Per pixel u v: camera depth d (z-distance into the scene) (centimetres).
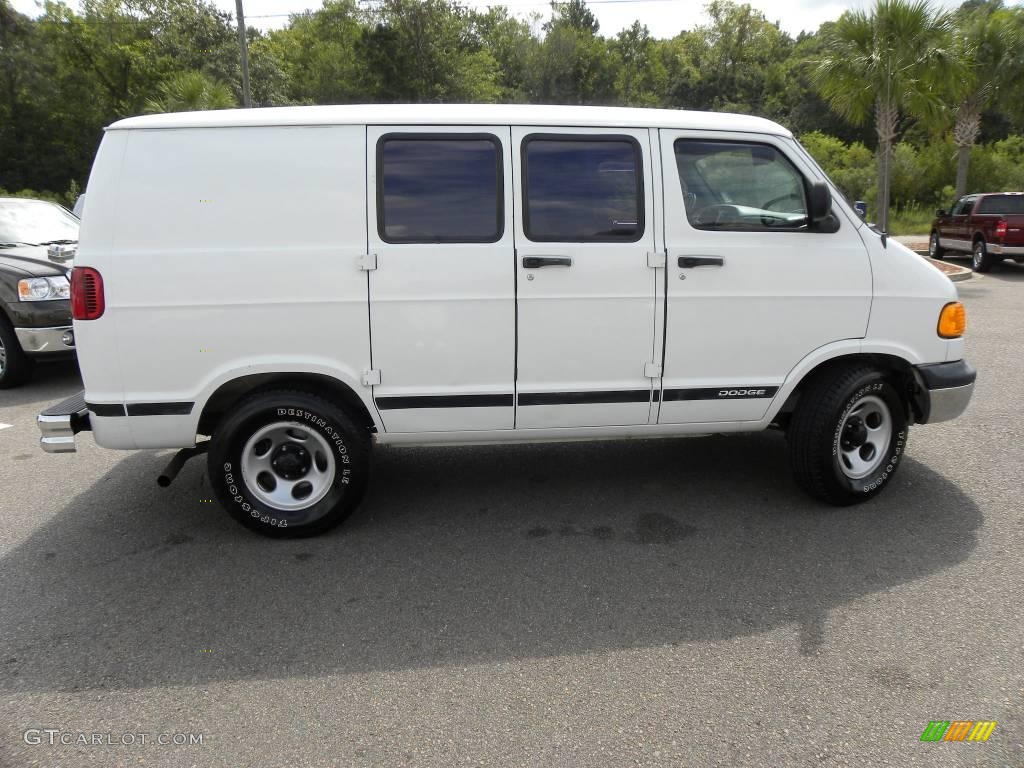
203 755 248
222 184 369
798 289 411
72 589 359
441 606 340
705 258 398
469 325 388
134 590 357
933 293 430
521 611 334
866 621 321
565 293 391
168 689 283
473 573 370
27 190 3597
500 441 415
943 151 2783
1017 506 436
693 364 409
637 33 6775
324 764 243
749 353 413
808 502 448
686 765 240
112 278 364
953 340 438
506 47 5778
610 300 395
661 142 397
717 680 283
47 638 317
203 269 369
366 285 379
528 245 386
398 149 380
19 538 415
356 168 377
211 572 374
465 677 288
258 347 378
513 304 388
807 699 271
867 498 440
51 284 724
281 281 374
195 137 369
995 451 524
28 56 3784
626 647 306
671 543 398
